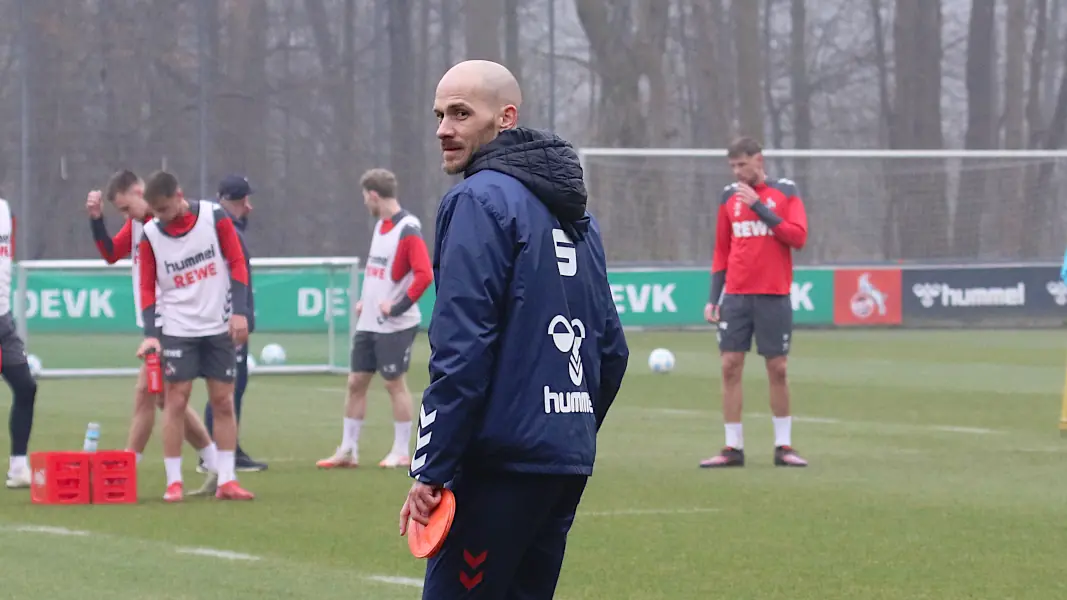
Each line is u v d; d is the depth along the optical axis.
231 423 25.86
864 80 95.44
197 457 32.69
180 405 25.44
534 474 11.33
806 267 80.38
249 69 80.06
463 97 11.59
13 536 21.81
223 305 25.19
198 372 25.36
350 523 23.17
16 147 76.50
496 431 11.23
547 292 11.32
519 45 86.94
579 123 88.56
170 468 25.66
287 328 58.84
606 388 12.30
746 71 92.56
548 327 11.32
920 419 40.75
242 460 30.47
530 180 11.38
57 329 56.28
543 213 11.38
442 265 11.23
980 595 17.77
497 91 11.63
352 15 82.06
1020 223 89.06
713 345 70.44
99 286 56.84
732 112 92.31
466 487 11.46
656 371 56.38
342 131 81.69
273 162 80.38
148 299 25.19
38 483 25.55
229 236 25.09
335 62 81.69
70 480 25.34
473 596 11.53
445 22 84.12
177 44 78.94
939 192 88.44
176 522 23.20
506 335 11.23
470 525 11.42
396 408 30.86
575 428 11.46
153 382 25.84
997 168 88.69
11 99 76.56
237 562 19.77
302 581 18.47
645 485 27.81
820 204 87.88
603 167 85.19
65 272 56.31
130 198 28.03
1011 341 72.25
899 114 95.81
